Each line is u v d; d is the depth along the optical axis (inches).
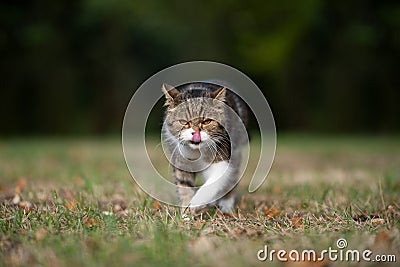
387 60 2568.9
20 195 786.8
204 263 461.1
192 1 2364.7
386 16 2497.5
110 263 457.7
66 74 2470.5
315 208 706.8
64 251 486.9
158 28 2443.4
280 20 2329.0
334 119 2561.5
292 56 2480.3
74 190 831.7
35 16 2436.0
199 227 585.6
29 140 2162.9
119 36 2488.9
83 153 1584.6
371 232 564.1
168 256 474.9
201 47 2411.4
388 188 842.8
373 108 2578.7
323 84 2541.8
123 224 599.5
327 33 2498.8
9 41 2421.3
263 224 603.2
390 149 1780.3
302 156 1594.5
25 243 514.6
